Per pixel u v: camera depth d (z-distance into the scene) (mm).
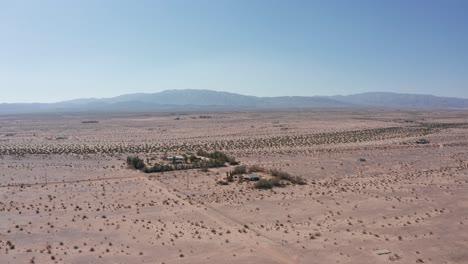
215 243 37062
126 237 38469
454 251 35719
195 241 37500
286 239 38219
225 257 33938
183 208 48219
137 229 40656
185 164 76062
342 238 38625
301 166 77000
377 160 83938
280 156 90250
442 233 40125
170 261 33125
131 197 53219
